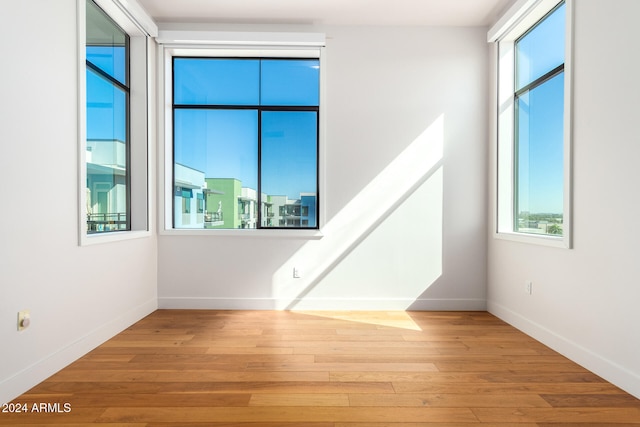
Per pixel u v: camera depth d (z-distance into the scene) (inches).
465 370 97.9
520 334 128.2
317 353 109.3
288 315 150.9
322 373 95.5
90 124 121.6
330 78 159.2
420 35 159.9
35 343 88.4
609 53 92.4
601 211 95.0
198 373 95.1
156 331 129.5
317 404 79.8
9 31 80.9
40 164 90.3
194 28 157.6
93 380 91.0
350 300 159.8
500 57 152.3
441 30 159.9
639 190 83.7
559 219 119.7
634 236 85.0
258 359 104.6
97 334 114.7
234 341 119.3
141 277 145.4
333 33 159.2
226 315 150.3
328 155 159.3
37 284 89.1
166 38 154.3
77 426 71.2
